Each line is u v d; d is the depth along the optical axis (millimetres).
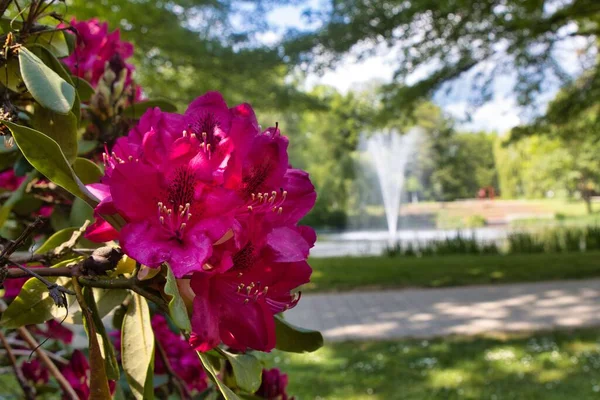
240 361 866
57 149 773
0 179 1695
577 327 8039
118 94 1369
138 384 920
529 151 41625
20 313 964
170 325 1506
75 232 964
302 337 1022
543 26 11617
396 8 11781
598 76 13242
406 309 9672
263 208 846
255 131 856
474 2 10945
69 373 1511
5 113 859
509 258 15156
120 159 843
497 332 7980
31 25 955
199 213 784
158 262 737
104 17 8648
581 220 34625
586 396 5527
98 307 1098
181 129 864
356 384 6145
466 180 47281
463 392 5797
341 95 23641
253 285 812
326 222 35875
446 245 17875
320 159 35938
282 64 12688
